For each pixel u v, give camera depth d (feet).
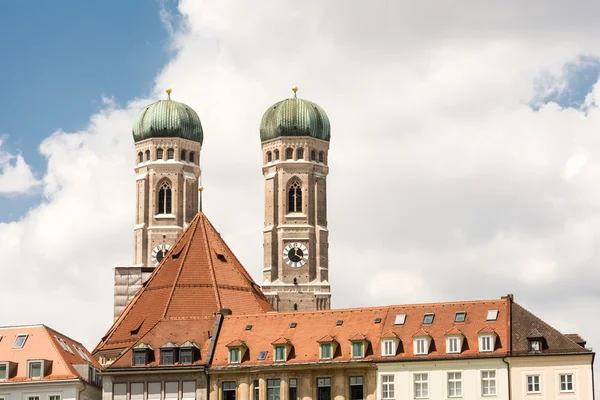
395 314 561.84
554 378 527.40
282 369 552.41
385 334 548.31
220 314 587.27
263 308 653.71
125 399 563.07
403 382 540.93
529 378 529.45
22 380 565.94
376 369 545.03
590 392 522.88
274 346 557.74
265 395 552.00
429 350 542.98
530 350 531.91
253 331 574.56
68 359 578.66
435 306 559.79
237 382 558.15
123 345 630.74
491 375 533.14
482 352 536.42
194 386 560.20
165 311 636.89
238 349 563.07
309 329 567.59
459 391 535.19
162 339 578.25
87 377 576.61
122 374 565.12
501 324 544.21
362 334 553.23
